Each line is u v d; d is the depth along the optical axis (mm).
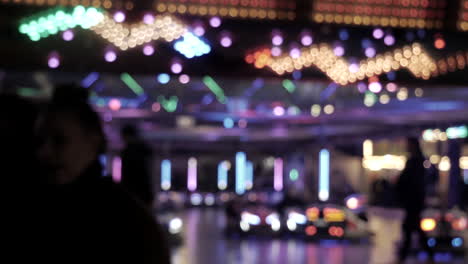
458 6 12352
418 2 12344
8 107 2994
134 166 7590
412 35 12500
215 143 46719
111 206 2729
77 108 2830
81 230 2695
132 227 2695
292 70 12352
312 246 17922
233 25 11969
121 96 28844
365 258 15000
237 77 12242
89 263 2668
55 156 2805
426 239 14227
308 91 28328
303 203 23656
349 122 31781
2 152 2898
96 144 2865
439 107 25719
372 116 29344
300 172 41344
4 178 2832
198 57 12031
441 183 30250
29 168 2881
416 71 12805
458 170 27438
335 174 36438
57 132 2805
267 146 45938
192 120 32500
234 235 20203
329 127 35250
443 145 32406
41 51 11555
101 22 11680
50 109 2824
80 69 11727
